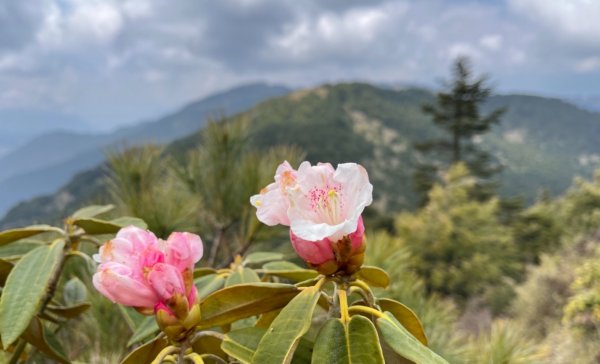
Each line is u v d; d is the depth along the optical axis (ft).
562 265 33.73
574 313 22.63
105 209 5.32
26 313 3.59
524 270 54.80
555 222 71.67
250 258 5.33
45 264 3.89
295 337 2.76
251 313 3.41
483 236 53.78
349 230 2.82
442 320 8.27
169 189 11.22
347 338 2.76
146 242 3.10
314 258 3.01
